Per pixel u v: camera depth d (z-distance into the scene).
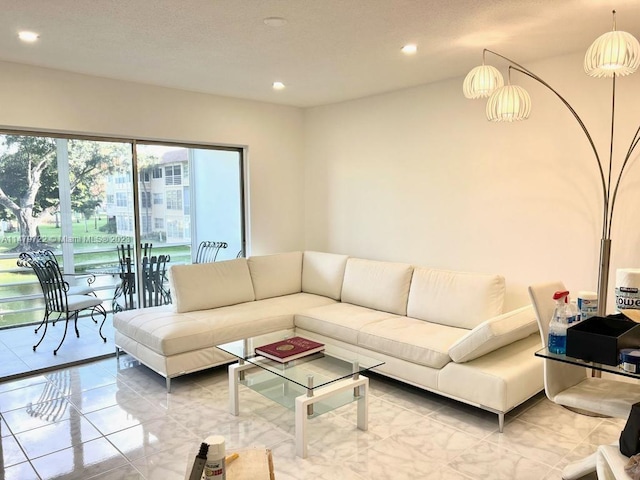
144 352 3.72
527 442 2.77
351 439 2.83
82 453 2.68
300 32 3.01
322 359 3.19
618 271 2.81
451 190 4.32
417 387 3.58
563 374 2.54
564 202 3.62
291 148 5.64
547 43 3.24
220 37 3.10
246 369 3.25
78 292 4.36
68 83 3.94
